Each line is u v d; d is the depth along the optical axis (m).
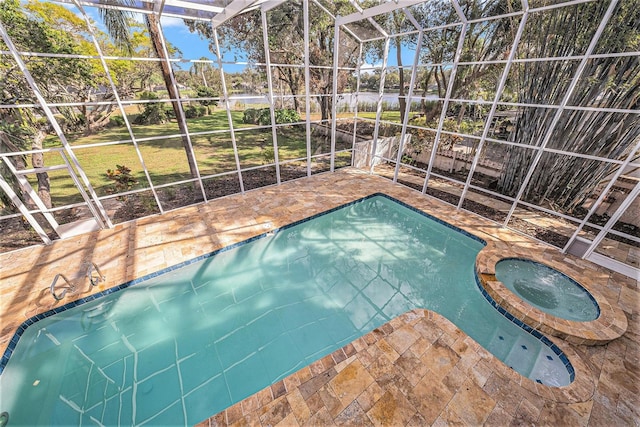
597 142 4.82
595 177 5.02
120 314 3.55
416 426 2.12
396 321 3.12
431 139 7.75
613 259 3.86
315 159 8.64
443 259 4.59
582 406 2.29
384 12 4.63
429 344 2.83
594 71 4.45
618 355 2.75
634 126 4.38
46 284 3.67
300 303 3.76
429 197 6.16
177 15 4.54
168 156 9.36
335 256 4.71
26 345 3.09
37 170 4.01
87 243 4.49
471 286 3.97
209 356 3.04
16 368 2.87
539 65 5.04
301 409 2.26
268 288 4.01
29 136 4.80
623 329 2.94
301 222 5.24
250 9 4.55
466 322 3.36
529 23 4.92
